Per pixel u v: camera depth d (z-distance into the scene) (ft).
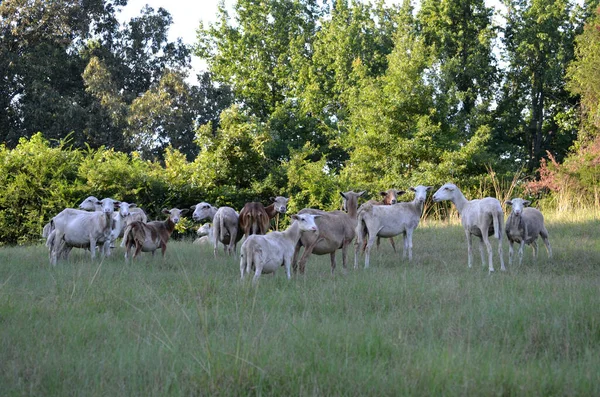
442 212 108.47
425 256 58.54
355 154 123.24
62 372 23.70
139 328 29.22
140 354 25.39
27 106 134.92
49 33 143.23
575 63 129.29
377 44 159.22
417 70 121.80
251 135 104.47
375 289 38.09
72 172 91.56
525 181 131.75
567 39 142.72
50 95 135.64
